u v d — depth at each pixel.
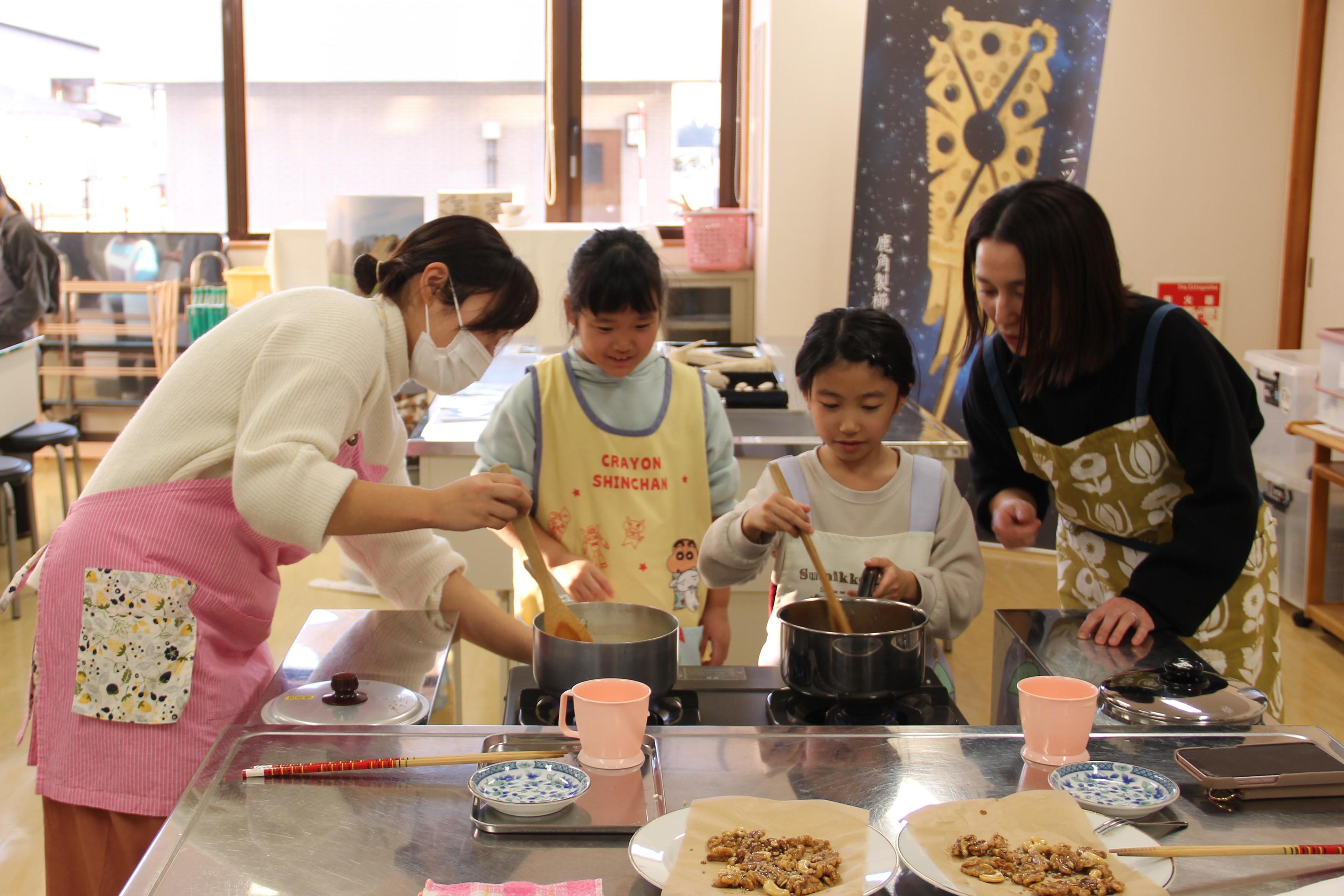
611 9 5.62
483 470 1.90
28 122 5.71
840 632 1.27
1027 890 0.74
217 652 1.29
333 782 0.91
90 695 1.22
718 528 1.59
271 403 1.17
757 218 5.11
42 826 2.34
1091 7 4.07
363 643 1.28
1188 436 1.43
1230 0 4.19
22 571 1.38
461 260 1.31
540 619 1.21
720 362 3.15
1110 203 4.32
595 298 1.71
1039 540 4.45
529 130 5.83
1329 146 4.11
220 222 5.87
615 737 0.93
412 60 5.75
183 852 0.80
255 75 5.73
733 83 5.66
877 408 1.58
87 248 5.59
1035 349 1.41
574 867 0.79
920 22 4.21
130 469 1.26
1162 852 0.80
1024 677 1.25
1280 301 4.37
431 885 0.75
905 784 0.92
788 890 0.73
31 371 4.16
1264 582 1.61
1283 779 0.89
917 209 4.35
